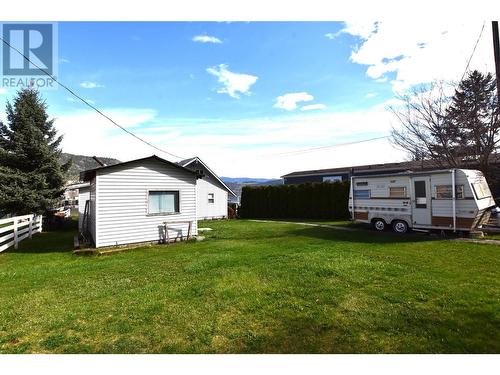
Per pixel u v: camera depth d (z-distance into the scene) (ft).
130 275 22.97
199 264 25.05
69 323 14.52
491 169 43.34
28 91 61.82
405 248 29.17
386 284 18.49
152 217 38.70
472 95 44.96
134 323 14.37
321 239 36.60
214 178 81.00
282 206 79.97
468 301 15.42
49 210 59.98
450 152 45.98
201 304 16.43
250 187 88.84
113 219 35.81
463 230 34.04
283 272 21.52
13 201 53.06
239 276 21.01
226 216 83.20
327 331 13.14
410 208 38.42
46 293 19.13
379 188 41.91
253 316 14.75
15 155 55.67
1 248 33.32
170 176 40.45
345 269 21.62
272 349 12.03
